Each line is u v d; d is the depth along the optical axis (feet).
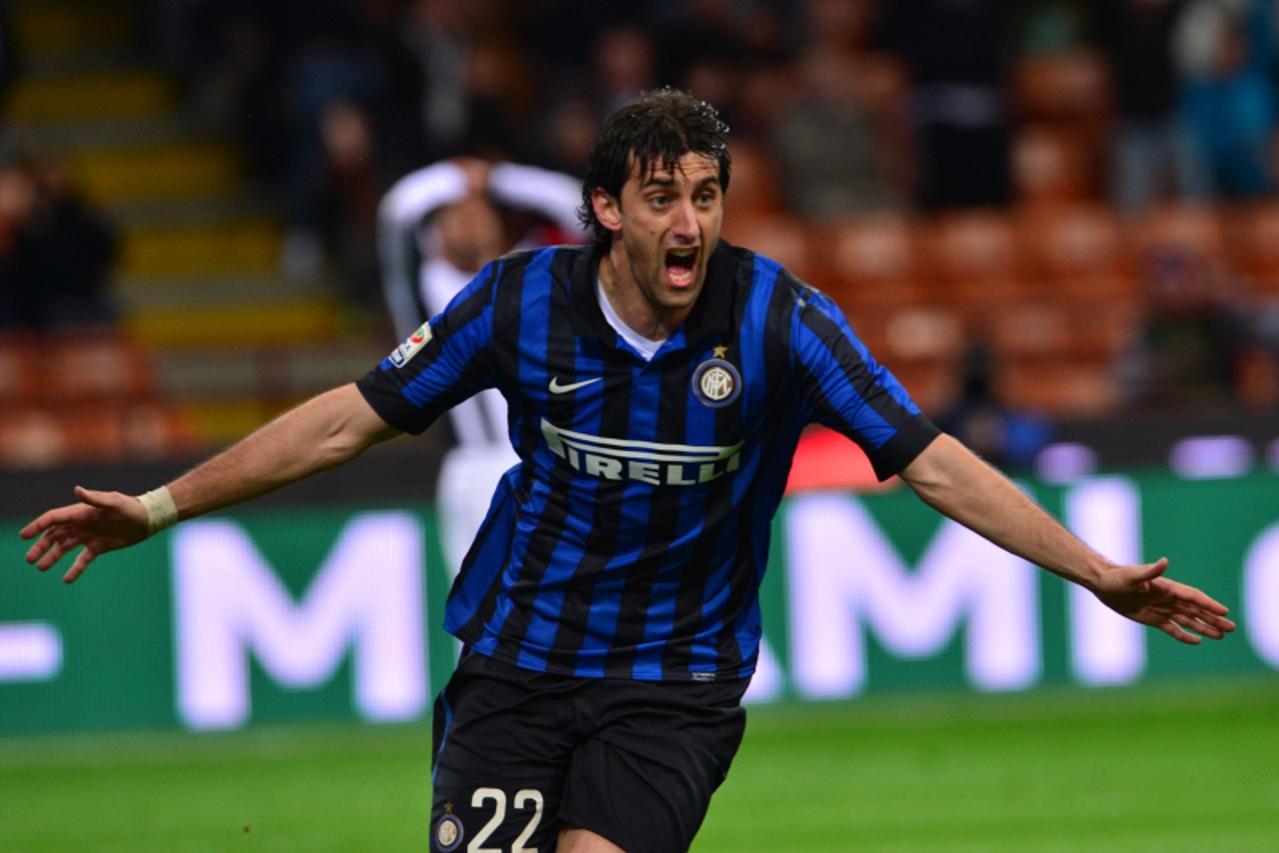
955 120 163.12
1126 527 112.88
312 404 44.32
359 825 85.15
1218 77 166.09
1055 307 152.15
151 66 185.68
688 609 44.24
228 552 107.24
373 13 165.17
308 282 165.89
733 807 87.86
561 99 161.79
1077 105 175.83
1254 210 164.45
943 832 81.82
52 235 143.02
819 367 42.83
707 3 163.73
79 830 85.61
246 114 168.76
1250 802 86.22
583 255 43.19
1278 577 114.01
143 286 165.68
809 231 159.33
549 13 171.63
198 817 87.81
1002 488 42.16
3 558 105.70
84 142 177.68
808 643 110.83
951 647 111.75
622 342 42.60
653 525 43.47
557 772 44.62
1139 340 133.69
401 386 43.98
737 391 42.70
